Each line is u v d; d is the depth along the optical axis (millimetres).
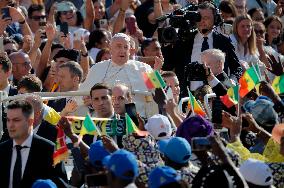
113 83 34062
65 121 26344
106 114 29328
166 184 20953
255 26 41781
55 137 27438
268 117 28016
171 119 28578
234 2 46781
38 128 27609
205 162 23344
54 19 42594
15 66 36250
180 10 37875
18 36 40719
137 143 25656
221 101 28938
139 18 45094
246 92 30469
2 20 39719
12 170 26000
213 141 22125
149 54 38375
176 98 33375
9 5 40281
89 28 44156
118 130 28375
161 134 25734
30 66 36438
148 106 32344
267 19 46438
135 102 32312
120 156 20000
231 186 21797
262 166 23172
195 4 40312
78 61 37031
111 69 34250
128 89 30812
